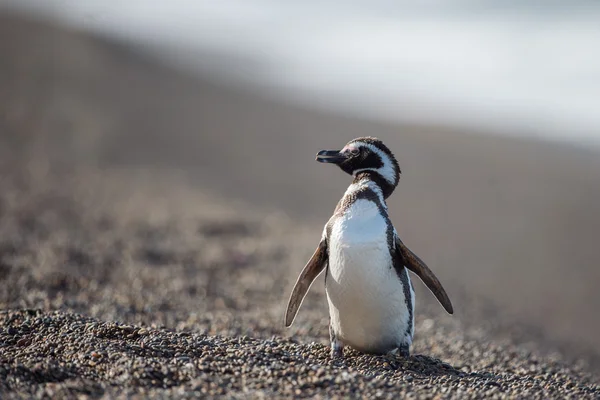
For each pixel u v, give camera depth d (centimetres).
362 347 1311
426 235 3212
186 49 6194
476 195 3806
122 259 2327
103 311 1744
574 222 3444
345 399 1023
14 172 3484
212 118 4856
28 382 1072
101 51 5591
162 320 1720
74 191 3272
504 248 3102
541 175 4097
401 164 4275
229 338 1348
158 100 4969
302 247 2702
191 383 1059
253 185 3803
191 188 3578
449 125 4931
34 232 2544
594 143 4612
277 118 4969
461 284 2573
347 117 5062
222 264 2414
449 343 1734
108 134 4278
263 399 1007
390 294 1249
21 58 5078
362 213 1268
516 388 1179
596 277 2791
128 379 1073
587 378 1490
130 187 3459
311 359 1241
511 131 4825
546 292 2598
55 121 4291
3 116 4228
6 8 6003
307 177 4053
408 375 1198
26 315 1434
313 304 2053
